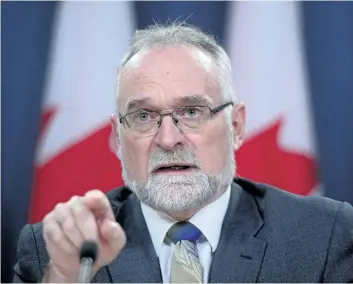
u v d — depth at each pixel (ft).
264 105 20.63
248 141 20.53
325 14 20.72
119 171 20.76
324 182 20.35
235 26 20.92
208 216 12.96
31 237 13.89
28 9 21.21
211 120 12.57
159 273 12.51
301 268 12.51
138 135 12.48
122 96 12.87
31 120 20.85
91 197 9.47
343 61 20.59
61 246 9.43
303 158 20.43
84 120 20.92
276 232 13.04
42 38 21.15
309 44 20.72
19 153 20.71
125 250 12.87
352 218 13.38
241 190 14.21
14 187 20.61
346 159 20.38
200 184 12.20
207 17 20.93
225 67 13.30
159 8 21.09
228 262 12.45
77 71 21.09
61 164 20.71
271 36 20.83
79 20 21.26
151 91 12.46
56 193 20.65
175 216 12.87
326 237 12.93
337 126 20.48
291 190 20.38
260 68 20.75
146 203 12.57
